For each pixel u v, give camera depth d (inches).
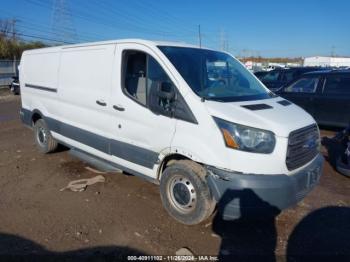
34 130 267.9
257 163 130.6
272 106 153.7
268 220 159.8
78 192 188.5
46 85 239.5
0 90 987.9
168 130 150.6
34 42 1610.5
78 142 212.7
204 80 158.9
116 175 215.5
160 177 163.0
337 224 157.8
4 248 132.3
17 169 227.6
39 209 167.0
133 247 135.6
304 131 144.4
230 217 136.5
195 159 141.8
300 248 138.0
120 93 172.6
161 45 165.2
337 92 346.6
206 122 137.4
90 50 195.8
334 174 227.1
